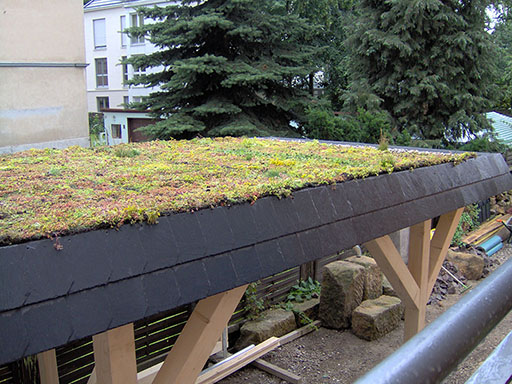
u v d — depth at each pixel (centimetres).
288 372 668
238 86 1490
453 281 1012
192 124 1445
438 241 647
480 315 93
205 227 307
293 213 363
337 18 2244
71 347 563
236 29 1405
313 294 868
